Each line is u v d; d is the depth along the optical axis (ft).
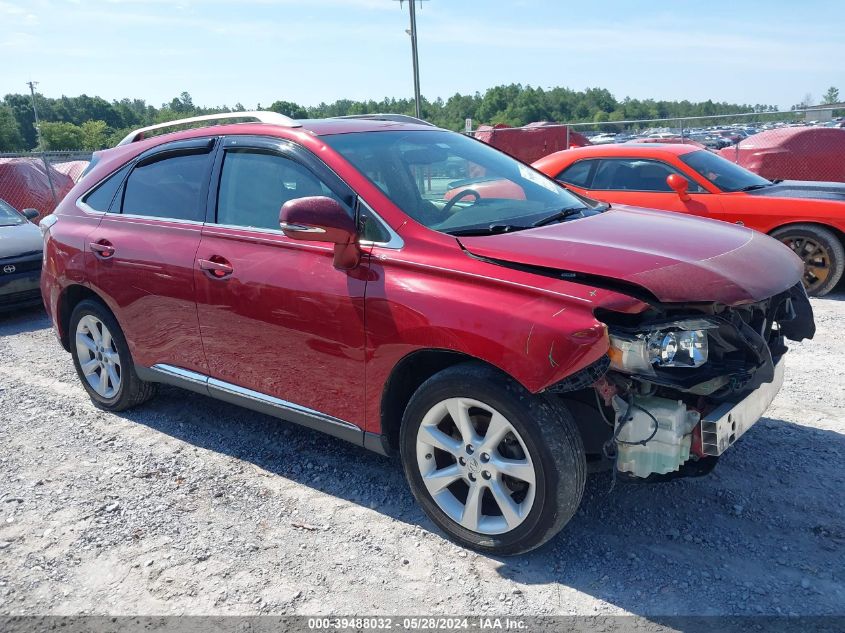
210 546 10.97
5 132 367.45
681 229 11.47
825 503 11.42
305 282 11.43
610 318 9.05
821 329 21.13
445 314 9.78
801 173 38.75
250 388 12.96
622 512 11.40
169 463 13.83
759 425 14.37
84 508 12.23
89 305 15.79
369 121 13.97
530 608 9.27
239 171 13.10
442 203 11.62
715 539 10.59
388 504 12.02
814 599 9.18
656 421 9.39
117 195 15.40
